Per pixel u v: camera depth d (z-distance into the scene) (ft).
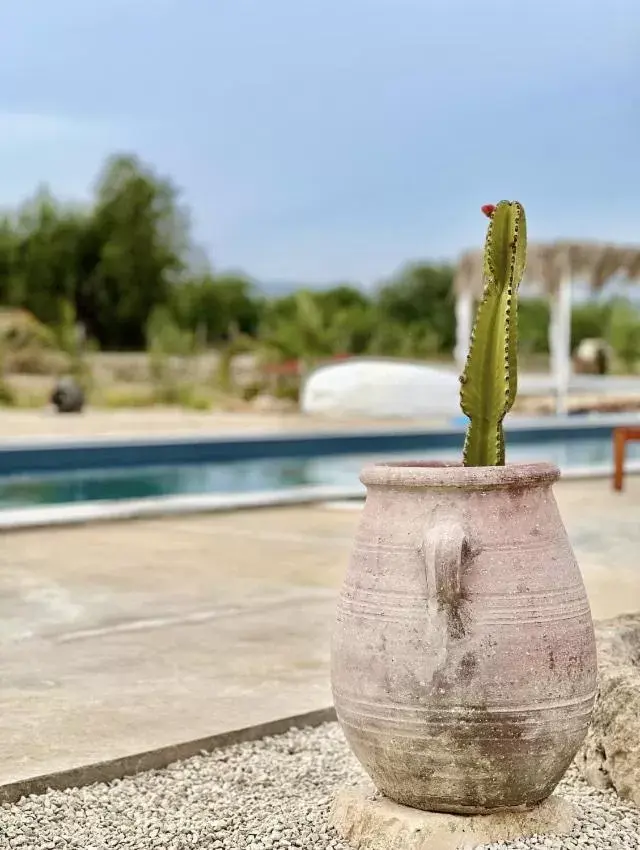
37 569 17.83
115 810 8.47
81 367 95.25
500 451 8.32
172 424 55.31
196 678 11.58
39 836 7.96
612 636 10.53
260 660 12.28
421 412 55.36
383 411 55.47
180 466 40.68
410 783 7.54
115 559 18.75
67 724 10.05
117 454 39.42
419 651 7.24
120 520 23.50
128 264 166.71
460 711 7.18
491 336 8.35
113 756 9.18
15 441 38.19
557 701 7.28
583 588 7.66
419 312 179.83
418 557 7.34
